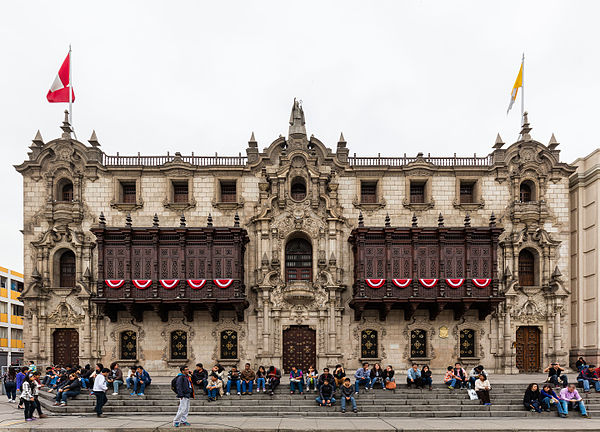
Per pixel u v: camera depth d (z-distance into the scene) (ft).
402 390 85.10
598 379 85.15
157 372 115.75
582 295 118.21
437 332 117.80
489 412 75.51
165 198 122.11
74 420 69.36
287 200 119.65
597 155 116.88
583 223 120.16
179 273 114.62
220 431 61.41
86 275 116.88
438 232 115.34
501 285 119.34
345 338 118.11
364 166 122.52
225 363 116.47
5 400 97.04
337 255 118.83
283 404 79.71
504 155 123.65
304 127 125.59
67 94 124.98
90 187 121.29
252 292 119.14
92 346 115.44
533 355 119.24
